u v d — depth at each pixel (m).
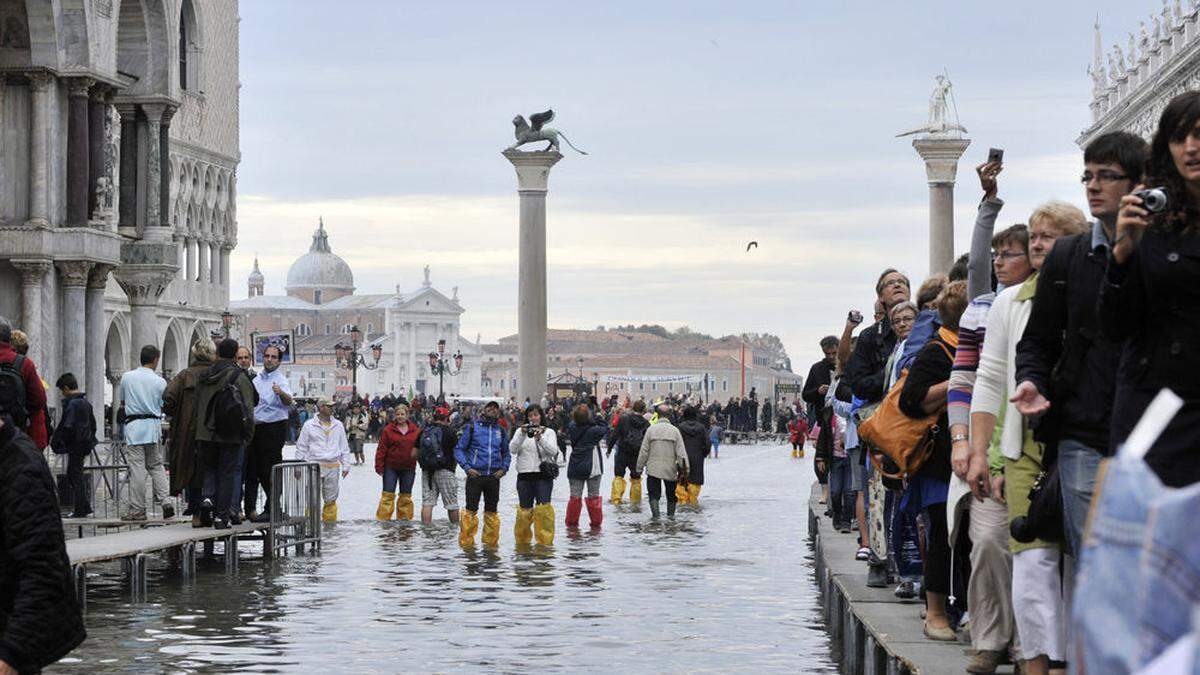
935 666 11.70
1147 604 3.09
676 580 24.14
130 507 27.95
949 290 13.56
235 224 100.12
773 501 45.81
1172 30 86.38
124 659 16.08
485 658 16.31
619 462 45.94
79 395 30.14
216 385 25.05
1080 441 8.85
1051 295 8.97
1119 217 7.20
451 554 28.44
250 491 27.05
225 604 20.77
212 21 96.00
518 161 78.06
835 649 17.03
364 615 19.75
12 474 8.51
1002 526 11.23
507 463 30.66
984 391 10.75
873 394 16.86
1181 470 7.08
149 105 45.53
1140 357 7.29
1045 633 9.88
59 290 39.59
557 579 24.22
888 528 17.08
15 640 8.35
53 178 39.19
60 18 39.03
